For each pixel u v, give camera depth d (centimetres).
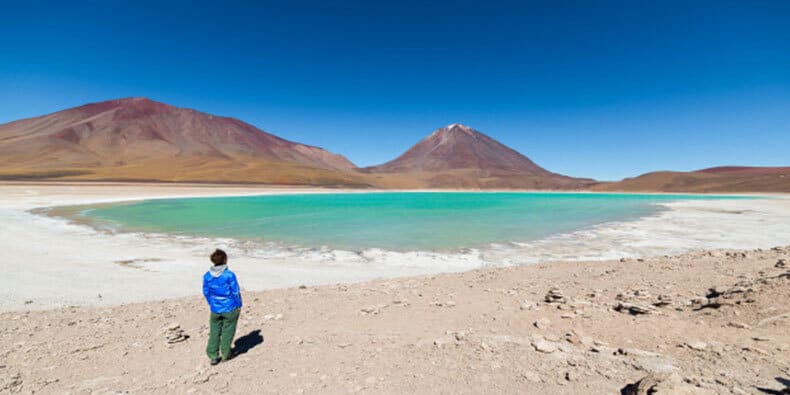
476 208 4559
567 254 1564
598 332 536
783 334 452
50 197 5112
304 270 1290
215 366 491
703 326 521
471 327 593
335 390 409
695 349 448
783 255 945
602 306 659
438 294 843
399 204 5412
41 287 1012
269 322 676
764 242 1789
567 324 577
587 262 1221
